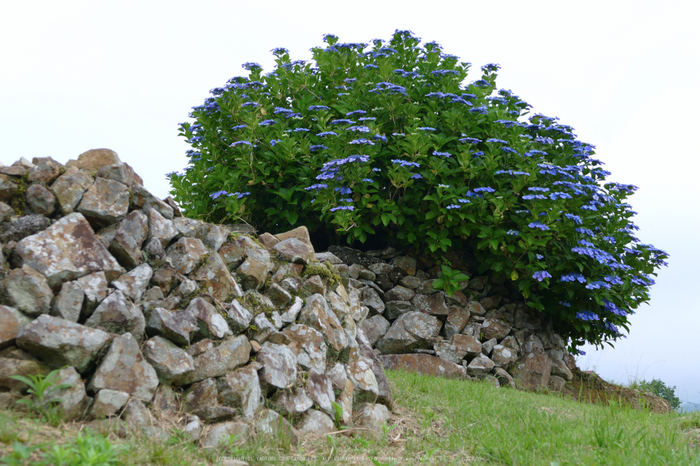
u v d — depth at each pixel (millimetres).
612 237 10516
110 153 4633
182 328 4152
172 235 4750
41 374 3480
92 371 3723
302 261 5648
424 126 10070
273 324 4949
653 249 10539
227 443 3863
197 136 11148
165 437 3695
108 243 4289
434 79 10945
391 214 9539
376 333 9953
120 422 3545
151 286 4387
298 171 10008
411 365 9469
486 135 10461
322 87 11344
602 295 9977
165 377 3980
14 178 4102
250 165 9789
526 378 9969
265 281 5227
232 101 10250
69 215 4109
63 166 4344
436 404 6215
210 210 10789
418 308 10125
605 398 10453
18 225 3922
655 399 11031
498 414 5977
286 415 4539
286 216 10109
